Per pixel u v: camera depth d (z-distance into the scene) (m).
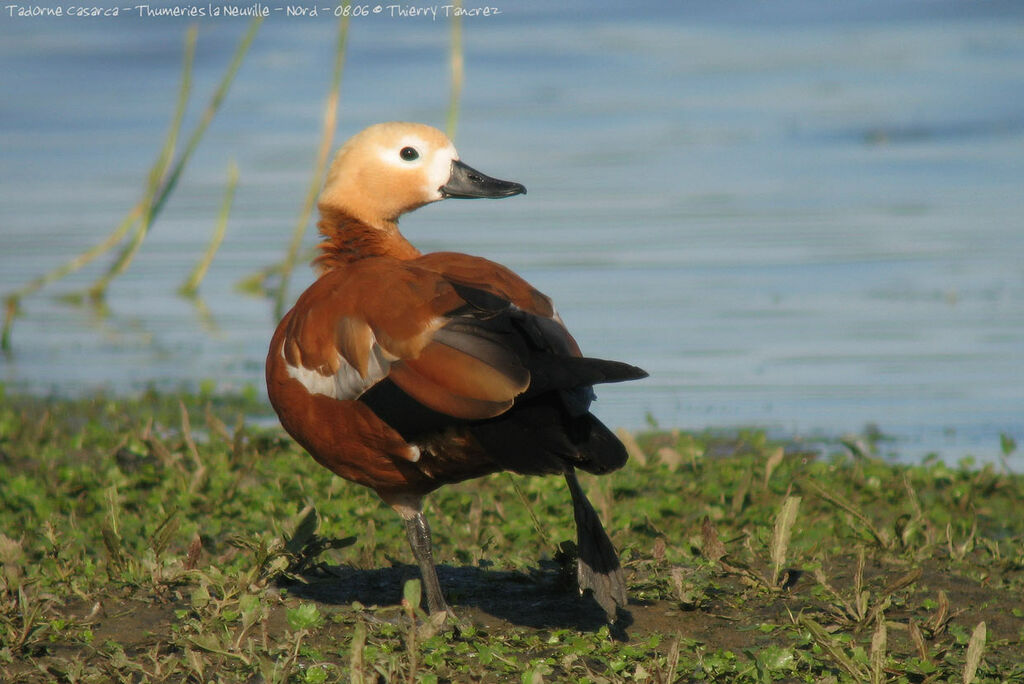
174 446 11.04
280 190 23.55
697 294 17.05
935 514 9.77
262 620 6.82
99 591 7.52
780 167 24.12
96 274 19.56
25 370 15.09
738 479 10.46
